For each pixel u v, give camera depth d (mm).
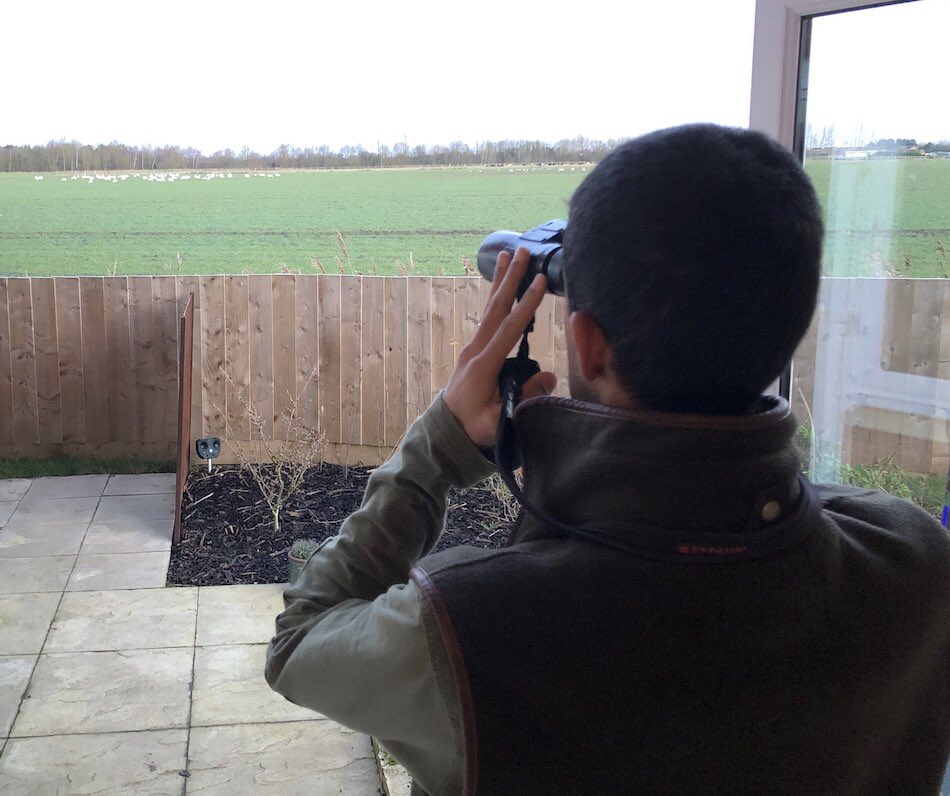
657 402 662
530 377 785
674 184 617
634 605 630
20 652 3701
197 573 4578
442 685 623
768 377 662
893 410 2420
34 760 2955
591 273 649
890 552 741
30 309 6109
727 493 644
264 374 6184
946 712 800
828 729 680
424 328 6074
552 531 704
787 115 2025
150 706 3307
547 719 620
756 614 645
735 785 652
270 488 5699
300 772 2934
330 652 718
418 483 805
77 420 6258
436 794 698
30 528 5141
